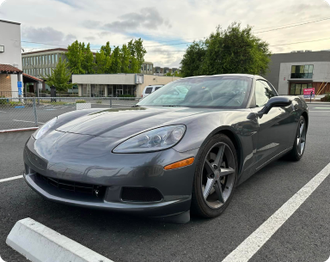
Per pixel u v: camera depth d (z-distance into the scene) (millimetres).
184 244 1700
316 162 3736
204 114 2078
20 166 3609
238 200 2426
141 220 2012
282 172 3271
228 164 2205
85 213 2123
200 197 1881
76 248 1519
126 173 1650
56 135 2105
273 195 2543
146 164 1655
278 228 1911
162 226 1926
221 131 2117
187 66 34438
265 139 2688
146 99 3145
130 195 1704
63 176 1748
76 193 1837
